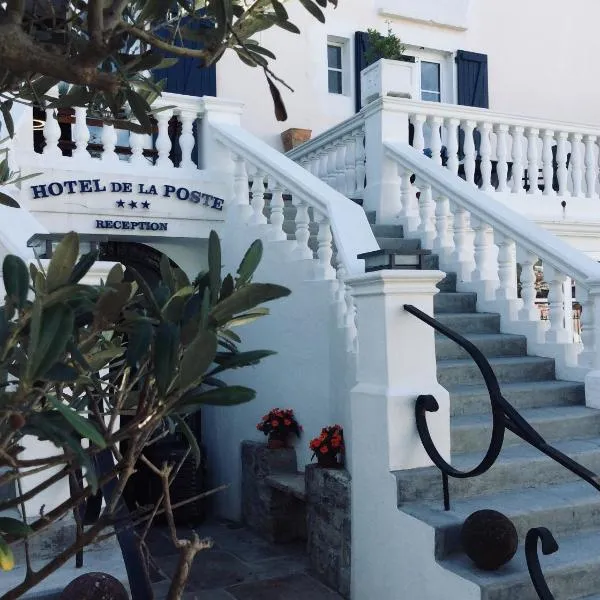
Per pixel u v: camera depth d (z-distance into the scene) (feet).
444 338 18.43
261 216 21.16
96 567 11.04
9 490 11.80
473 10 35.96
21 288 4.93
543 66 37.78
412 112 23.61
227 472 21.86
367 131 23.95
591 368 17.71
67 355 5.39
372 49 28.91
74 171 20.93
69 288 4.64
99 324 5.34
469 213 20.95
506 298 19.92
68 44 6.65
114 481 8.98
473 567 11.23
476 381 17.56
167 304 5.41
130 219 21.70
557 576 11.18
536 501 13.06
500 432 11.14
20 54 5.10
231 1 6.22
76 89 7.38
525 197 25.49
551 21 38.09
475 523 11.14
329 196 17.57
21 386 4.46
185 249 24.39
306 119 32.19
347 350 15.70
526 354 19.33
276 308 19.53
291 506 18.67
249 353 5.73
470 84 35.19
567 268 18.04
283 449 18.75
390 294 13.14
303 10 32.01
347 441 15.44
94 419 6.01
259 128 31.17
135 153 22.11
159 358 4.93
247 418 20.99
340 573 14.64
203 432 23.84
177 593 5.24
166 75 28.50
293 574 15.99
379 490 13.07
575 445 15.40
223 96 30.30
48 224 20.54
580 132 26.71
